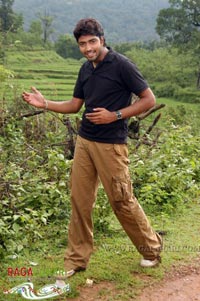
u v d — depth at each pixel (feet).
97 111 11.76
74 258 13.07
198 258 14.46
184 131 26.66
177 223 17.58
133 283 12.82
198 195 20.99
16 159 21.88
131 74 11.84
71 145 23.20
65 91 108.17
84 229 13.05
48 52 211.20
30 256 14.49
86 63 12.44
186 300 12.26
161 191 19.31
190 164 21.99
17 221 16.08
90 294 12.34
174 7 215.10
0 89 25.84
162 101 182.70
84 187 12.71
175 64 212.43
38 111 24.70
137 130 25.21
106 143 12.22
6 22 131.34
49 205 17.46
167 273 13.46
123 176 12.41
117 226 16.88
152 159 22.03
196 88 196.75
